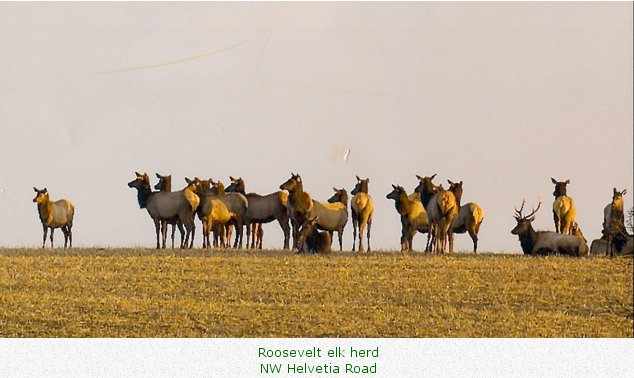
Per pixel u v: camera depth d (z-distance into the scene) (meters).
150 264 161.75
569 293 149.00
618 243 175.25
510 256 173.12
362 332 130.62
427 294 147.12
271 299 143.62
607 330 134.25
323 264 162.62
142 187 185.25
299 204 180.62
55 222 192.12
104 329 130.62
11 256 167.12
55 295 143.50
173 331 130.25
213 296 144.75
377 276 155.75
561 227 187.50
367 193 185.75
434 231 179.00
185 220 184.00
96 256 167.88
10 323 131.75
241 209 190.50
